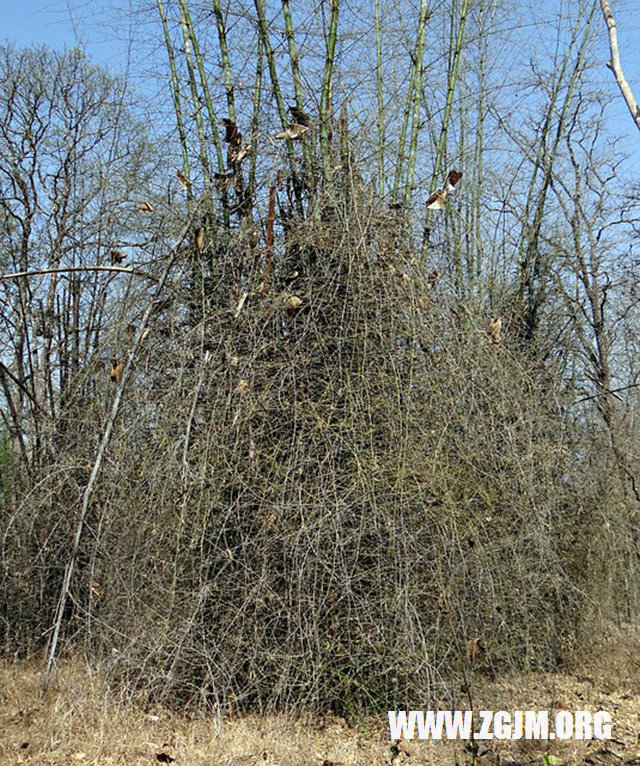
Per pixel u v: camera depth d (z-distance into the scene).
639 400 6.81
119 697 3.75
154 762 3.29
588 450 5.47
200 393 3.98
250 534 3.78
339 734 3.60
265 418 3.86
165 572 3.78
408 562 3.51
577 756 3.47
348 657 3.67
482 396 4.08
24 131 6.87
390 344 3.92
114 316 4.81
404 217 4.25
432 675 3.43
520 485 4.06
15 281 6.41
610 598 5.43
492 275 6.18
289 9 4.61
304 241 4.10
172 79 4.93
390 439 3.79
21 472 5.29
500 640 3.88
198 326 4.01
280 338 3.98
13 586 4.90
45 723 3.62
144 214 5.07
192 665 3.76
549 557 4.08
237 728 3.54
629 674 4.77
